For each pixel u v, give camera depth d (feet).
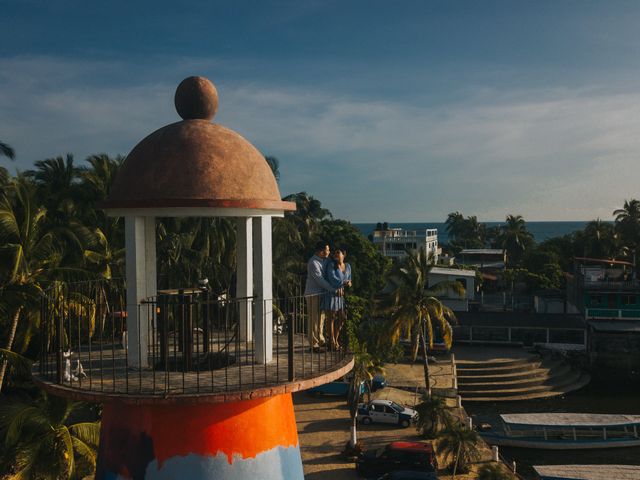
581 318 187.01
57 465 60.49
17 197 92.58
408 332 136.05
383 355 142.61
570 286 222.69
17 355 79.77
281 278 153.28
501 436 118.73
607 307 180.04
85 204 123.95
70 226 103.55
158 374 26.48
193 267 125.18
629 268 227.81
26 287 79.56
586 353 175.94
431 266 137.08
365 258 211.00
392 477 83.35
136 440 25.41
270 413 26.94
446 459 98.17
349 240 211.41
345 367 28.43
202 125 27.68
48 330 29.27
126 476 25.46
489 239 489.26
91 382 25.45
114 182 27.22
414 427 113.91
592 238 291.17
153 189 25.32
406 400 131.85
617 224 308.19
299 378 25.55
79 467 68.03
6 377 96.73
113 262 109.81
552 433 120.88
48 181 132.16
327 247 31.73
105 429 26.96
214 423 25.11
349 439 107.24
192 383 24.81
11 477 59.11
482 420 130.72
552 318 187.52
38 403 66.59
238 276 33.76
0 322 91.50
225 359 28.86
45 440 61.31
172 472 24.75
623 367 171.94
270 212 28.09
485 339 186.80
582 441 116.37
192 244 139.23
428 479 82.33
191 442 24.86
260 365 27.99
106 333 57.77
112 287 42.01
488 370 159.33
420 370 158.30
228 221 137.69
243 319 33.55
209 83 29.12
